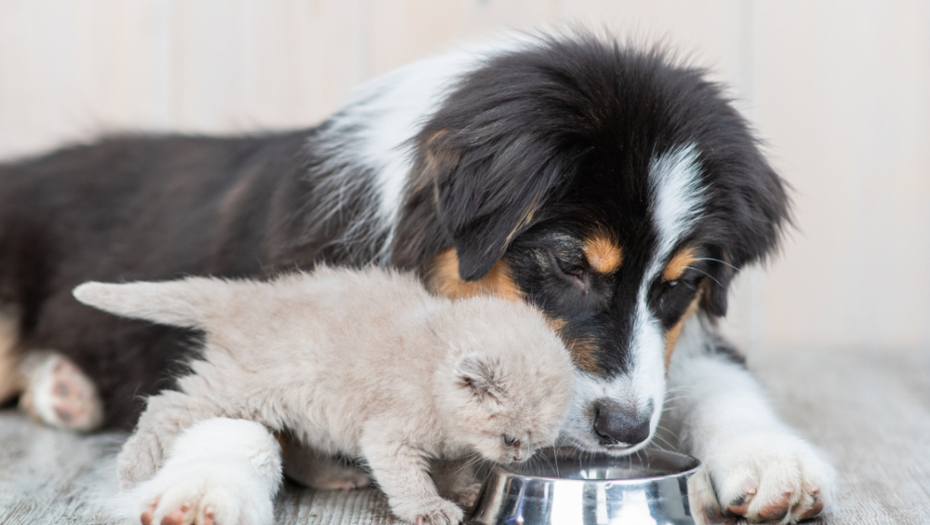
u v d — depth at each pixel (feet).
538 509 3.24
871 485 3.69
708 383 3.88
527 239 3.61
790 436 3.58
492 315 3.37
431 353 3.33
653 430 3.52
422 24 5.75
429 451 3.35
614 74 3.74
